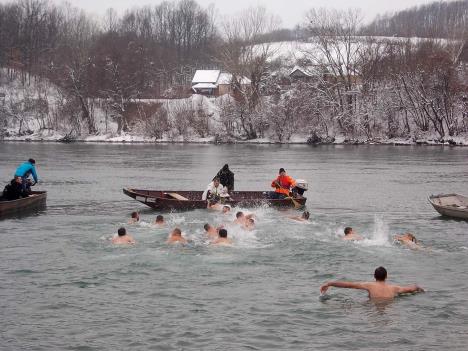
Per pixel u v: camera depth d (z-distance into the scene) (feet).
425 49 320.09
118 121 371.56
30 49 451.12
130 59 385.91
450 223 82.69
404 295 48.47
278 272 55.31
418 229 77.77
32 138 357.00
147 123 350.64
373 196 114.21
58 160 207.51
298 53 409.49
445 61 301.63
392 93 315.78
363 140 316.40
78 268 56.44
